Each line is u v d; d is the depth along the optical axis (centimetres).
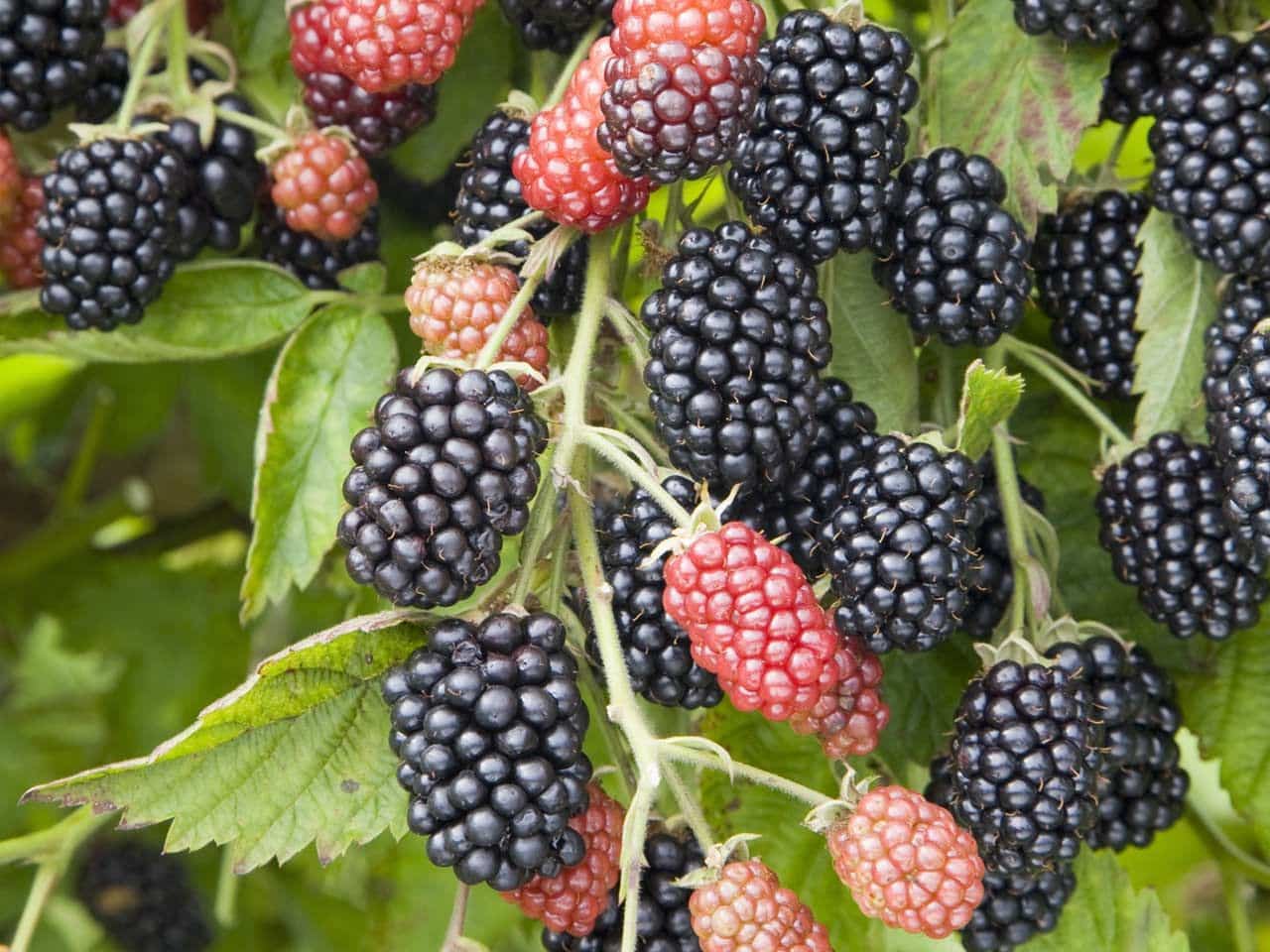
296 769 35
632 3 34
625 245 37
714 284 34
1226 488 36
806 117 35
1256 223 36
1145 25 37
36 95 38
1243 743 39
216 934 55
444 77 41
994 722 35
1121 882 39
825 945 33
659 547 34
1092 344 39
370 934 42
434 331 36
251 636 50
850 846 34
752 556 33
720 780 38
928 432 36
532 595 35
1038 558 37
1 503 56
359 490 34
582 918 34
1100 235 38
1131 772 37
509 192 36
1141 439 38
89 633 52
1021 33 38
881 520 34
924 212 36
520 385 35
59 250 38
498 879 33
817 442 36
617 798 39
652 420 38
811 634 33
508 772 33
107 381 49
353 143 39
